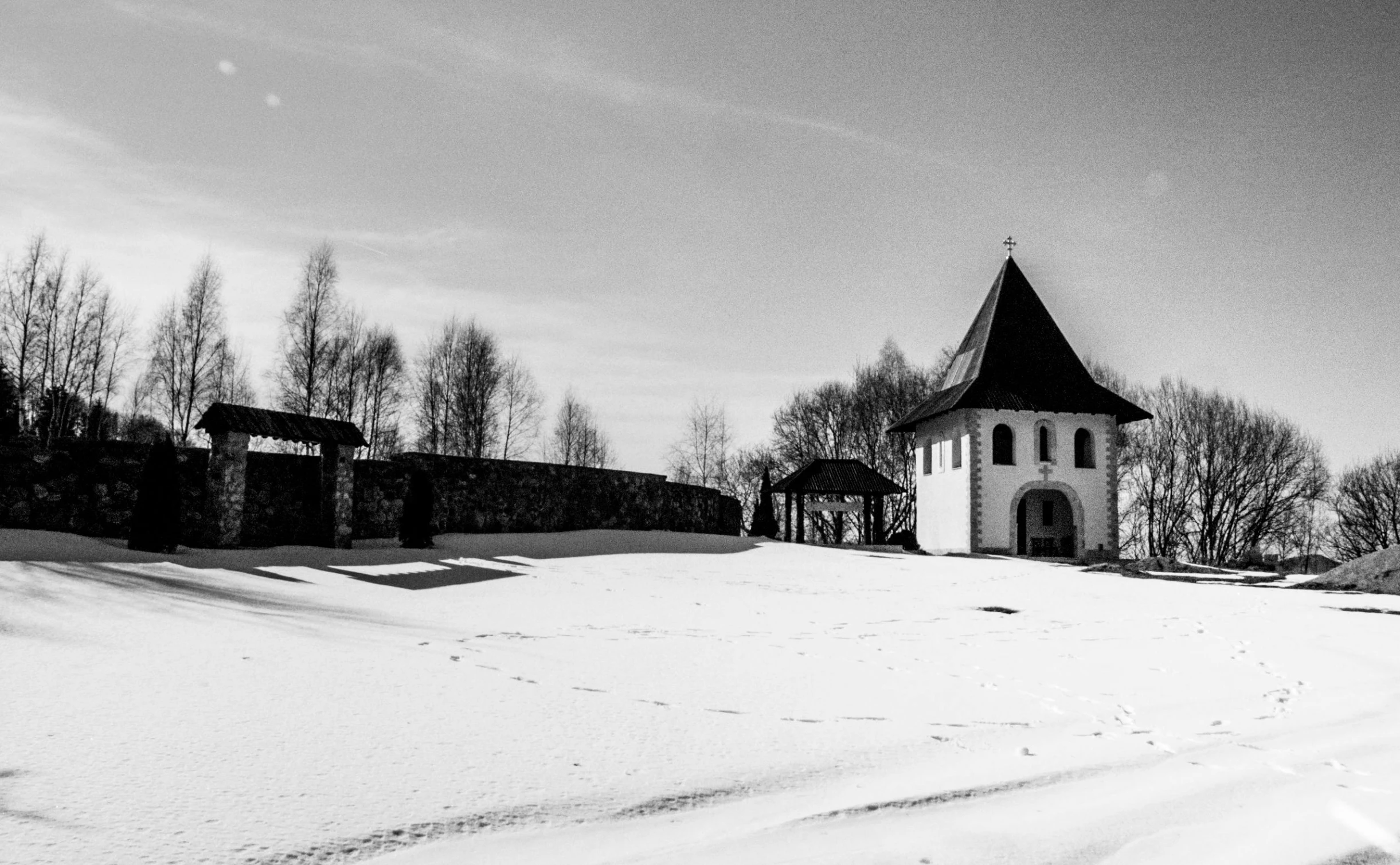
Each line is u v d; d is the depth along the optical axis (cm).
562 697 657
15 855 324
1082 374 3853
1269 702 777
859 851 401
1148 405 5700
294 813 390
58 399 3359
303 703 581
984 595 1778
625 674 775
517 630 1023
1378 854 425
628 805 439
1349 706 765
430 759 482
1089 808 478
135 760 443
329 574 1490
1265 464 5412
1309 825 461
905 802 471
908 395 5628
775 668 852
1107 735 638
